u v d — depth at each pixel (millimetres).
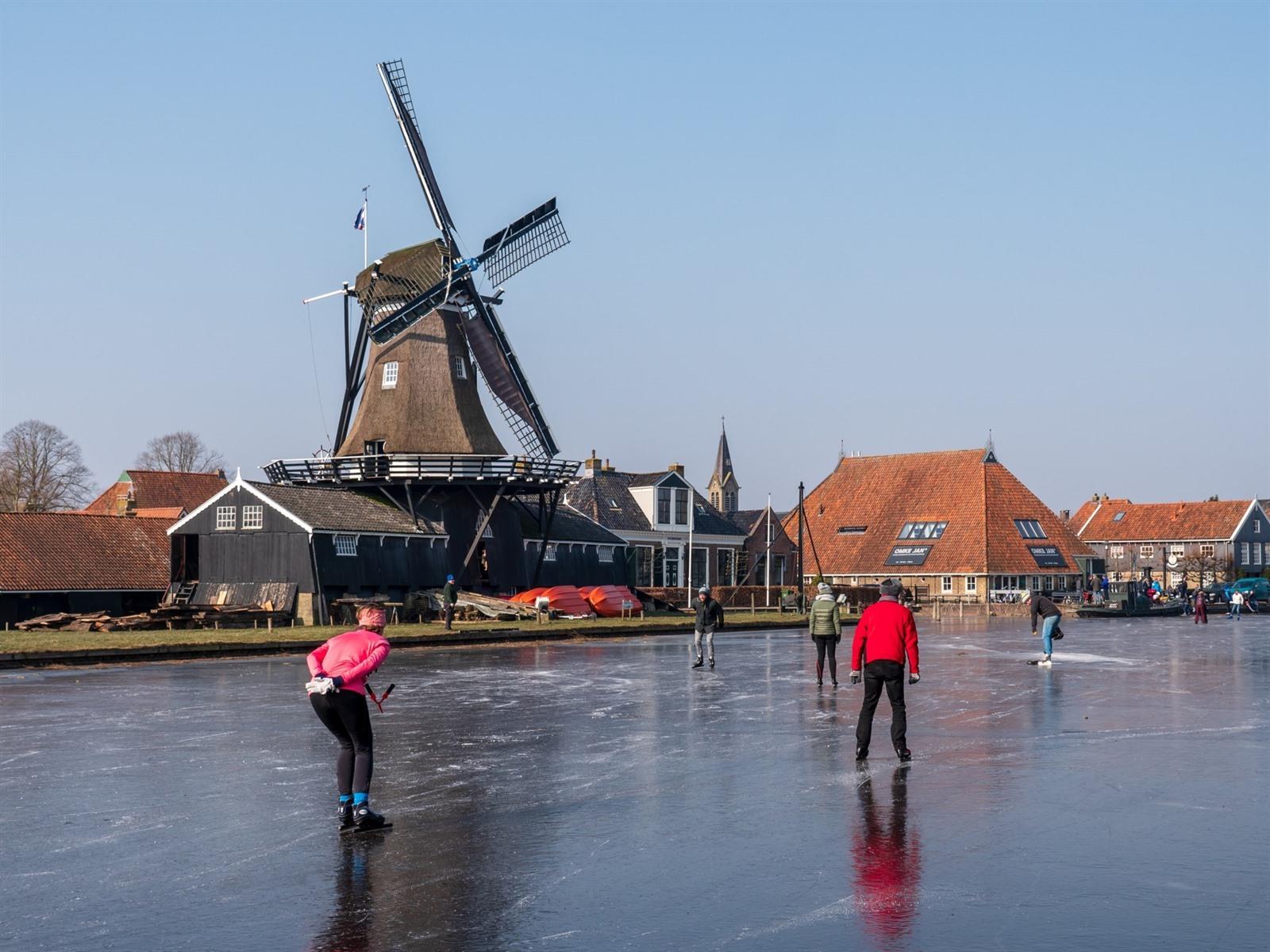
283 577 45719
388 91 54906
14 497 91625
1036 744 15977
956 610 77750
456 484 52406
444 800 12102
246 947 7457
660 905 8305
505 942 7504
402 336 55156
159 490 72312
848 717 19078
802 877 9023
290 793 12500
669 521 74875
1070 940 7516
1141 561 112625
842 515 93562
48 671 28109
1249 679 26391
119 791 12633
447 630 41625
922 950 7328
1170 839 10281
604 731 17391
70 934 7746
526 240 57781
